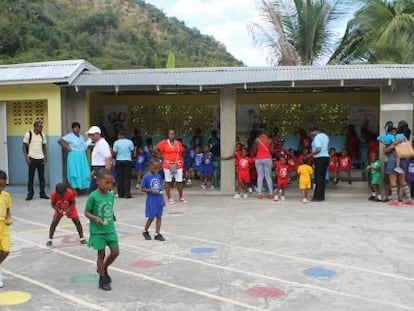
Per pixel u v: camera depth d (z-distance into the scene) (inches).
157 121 671.8
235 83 499.5
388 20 778.2
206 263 270.2
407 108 505.4
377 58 756.0
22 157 582.9
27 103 579.5
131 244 316.8
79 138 528.4
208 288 228.2
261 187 515.5
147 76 529.0
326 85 511.8
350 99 644.7
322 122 652.7
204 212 434.0
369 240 319.6
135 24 2310.5
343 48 916.0
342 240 320.8
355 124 647.8
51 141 546.0
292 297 214.5
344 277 242.2
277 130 618.5
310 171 489.1
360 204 474.9
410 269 255.0
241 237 332.5
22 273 257.1
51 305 209.0
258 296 216.2
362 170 614.9
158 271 256.4
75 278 247.3
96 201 225.9
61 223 394.3
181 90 633.0
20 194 553.3
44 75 526.3
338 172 587.5
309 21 920.9
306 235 336.2
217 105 660.7
